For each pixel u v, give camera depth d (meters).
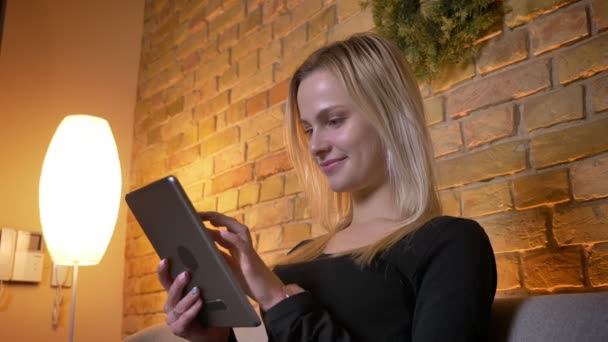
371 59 1.17
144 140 3.09
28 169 2.77
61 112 2.93
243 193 2.42
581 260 1.35
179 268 1.03
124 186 3.08
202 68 2.81
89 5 3.14
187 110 2.84
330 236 1.24
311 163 1.37
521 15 1.55
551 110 1.46
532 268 1.44
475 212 1.59
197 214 0.93
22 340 2.61
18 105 2.80
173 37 3.05
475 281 0.93
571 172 1.40
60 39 3.00
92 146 2.38
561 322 0.87
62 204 2.30
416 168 1.14
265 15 2.50
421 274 0.99
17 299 2.63
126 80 3.21
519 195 1.50
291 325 0.96
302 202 2.13
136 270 2.88
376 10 1.80
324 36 2.18
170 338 1.66
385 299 1.00
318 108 1.15
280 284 1.01
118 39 3.21
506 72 1.57
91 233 2.32
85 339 2.79
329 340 0.93
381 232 1.12
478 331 0.90
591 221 1.34
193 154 2.75
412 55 1.69
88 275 2.87
